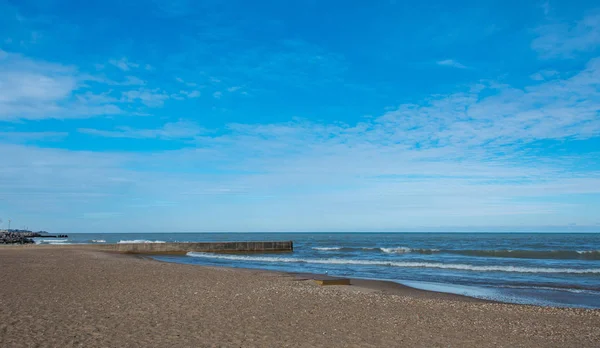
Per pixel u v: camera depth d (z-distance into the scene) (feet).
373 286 62.90
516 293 58.13
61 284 51.96
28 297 41.39
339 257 137.80
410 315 38.11
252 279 63.41
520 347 27.89
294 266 102.58
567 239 327.88
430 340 29.09
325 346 26.71
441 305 44.24
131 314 34.37
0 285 49.78
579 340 30.09
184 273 69.87
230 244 185.47
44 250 152.87
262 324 32.37
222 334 28.78
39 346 24.29
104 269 73.46
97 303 39.09
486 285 65.92
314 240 348.38
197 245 183.01
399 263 106.22
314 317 35.81
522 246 210.59
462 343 28.50
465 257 133.80
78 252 137.90
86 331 28.25
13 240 284.82
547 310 42.55
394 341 28.53
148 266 82.33
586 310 42.78
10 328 28.22
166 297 43.70
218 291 49.14
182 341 26.63
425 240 322.55
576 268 92.17
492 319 37.35
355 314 37.73
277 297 45.88
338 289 55.11
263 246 189.78
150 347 25.08
